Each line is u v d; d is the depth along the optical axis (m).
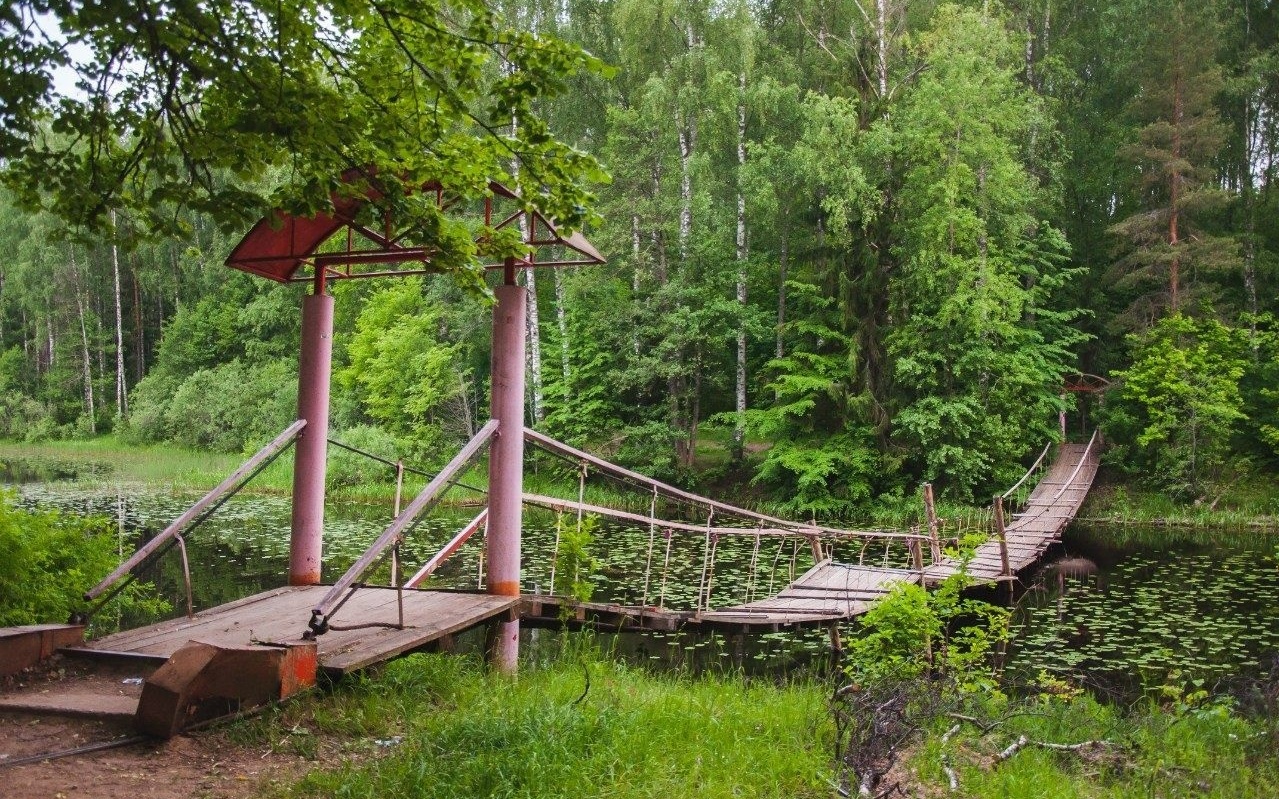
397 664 5.67
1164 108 27.83
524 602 7.73
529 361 30.83
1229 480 24.41
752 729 4.95
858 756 4.32
